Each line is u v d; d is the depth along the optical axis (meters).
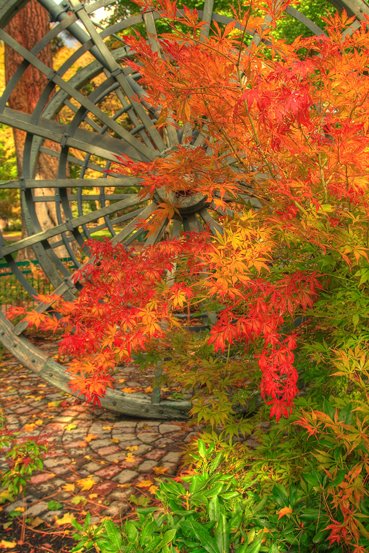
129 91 4.50
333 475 2.24
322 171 2.43
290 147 2.30
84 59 16.17
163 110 2.57
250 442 3.93
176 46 2.28
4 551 2.98
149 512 2.44
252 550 2.09
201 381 3.21
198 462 2.79
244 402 3.22
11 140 19.39
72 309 3.14
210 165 2.65
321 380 2.69
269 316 2.44
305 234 2.40
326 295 2.66
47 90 4.63
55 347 7.34
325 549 2.27
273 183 2.54
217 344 2.41
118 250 3.24
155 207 4.44
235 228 2.74
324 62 2.42
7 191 28.92
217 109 2.46
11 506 3.42
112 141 4.83
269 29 2.50
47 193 11.33
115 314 2.88
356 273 2.41
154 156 4.46
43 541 3.07
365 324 2.73
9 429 4.65
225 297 3.00
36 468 3.62
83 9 4.41
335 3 4.09
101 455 4.11
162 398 4.90
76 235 4.91
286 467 2.62
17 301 8.50
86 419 4.85
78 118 4.62
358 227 2.50
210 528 2.26
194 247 2.79
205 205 4.20
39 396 5.49
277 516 2.41
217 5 11.70
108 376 3.00
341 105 2.48
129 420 4.80
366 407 2.16
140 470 3.85
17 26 10.89
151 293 2.89
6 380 6.07
